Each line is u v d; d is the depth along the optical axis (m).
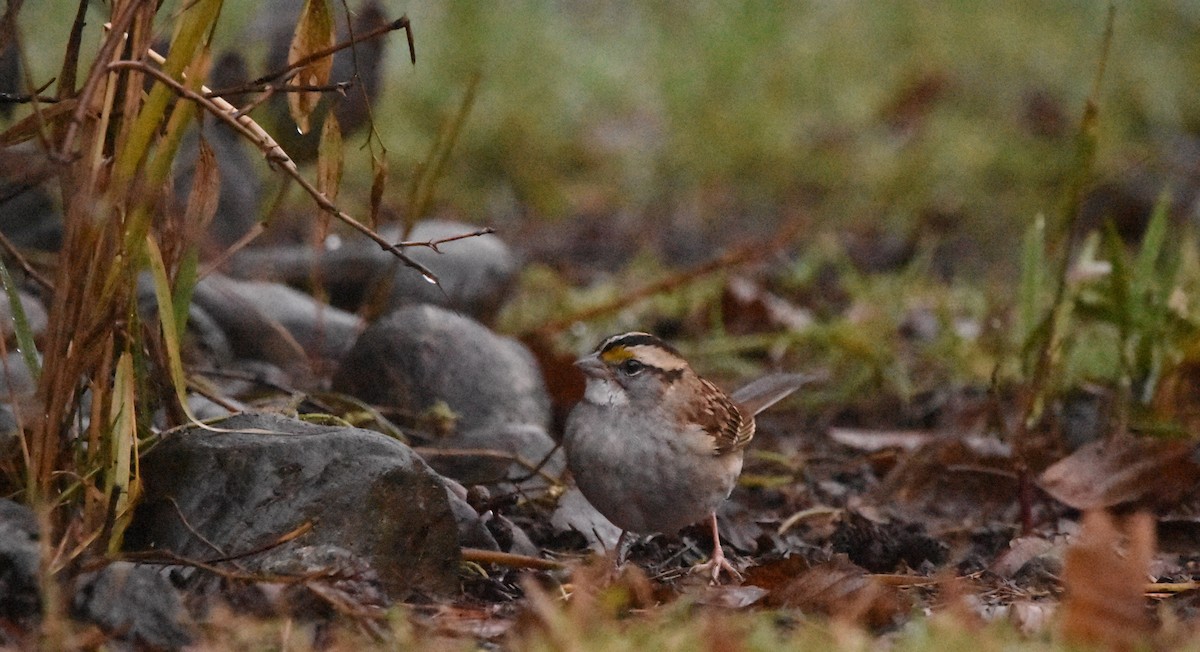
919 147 22.47
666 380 9.18
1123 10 25.55
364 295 13.80
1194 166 22.05
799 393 14.00
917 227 19.80
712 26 24.09
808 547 9.96
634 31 24.80
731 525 10.31
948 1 25.20
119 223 7.24
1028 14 25.36
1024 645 6.84
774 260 18.77
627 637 6.89
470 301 13.76
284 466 7.72
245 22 14.47
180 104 7.17
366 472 7.70
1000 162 22.36
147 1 7.12
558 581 8.25
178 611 6.82
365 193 19.22
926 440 11.94
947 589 7.91
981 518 10.81
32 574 6.82
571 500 9.98
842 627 6.96
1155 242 12.12
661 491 9.12
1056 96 24.22
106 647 6.61
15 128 7.35
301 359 12.16
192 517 7.71
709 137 22.47
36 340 10.19
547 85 22.47
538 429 10.67
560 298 15.89
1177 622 7.43
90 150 7.04
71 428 7.88
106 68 6.77
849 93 23.59
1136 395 12.09
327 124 7.91
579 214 20.84
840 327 14.64
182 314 7.96
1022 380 12.74
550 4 24.44
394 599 7.71
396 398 11.06
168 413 8.21
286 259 13.72
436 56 22.00
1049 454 11.22
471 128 21.67
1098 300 12.42
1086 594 6.83
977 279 18.17
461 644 6.98
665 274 17.38
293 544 7.58
